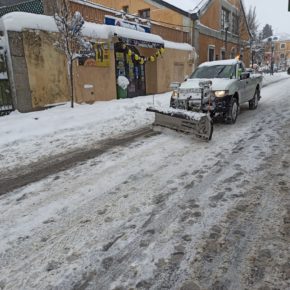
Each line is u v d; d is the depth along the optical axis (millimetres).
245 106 12281
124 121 9586
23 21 9844
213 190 4172
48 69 10734
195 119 6660
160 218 3486
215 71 9680
